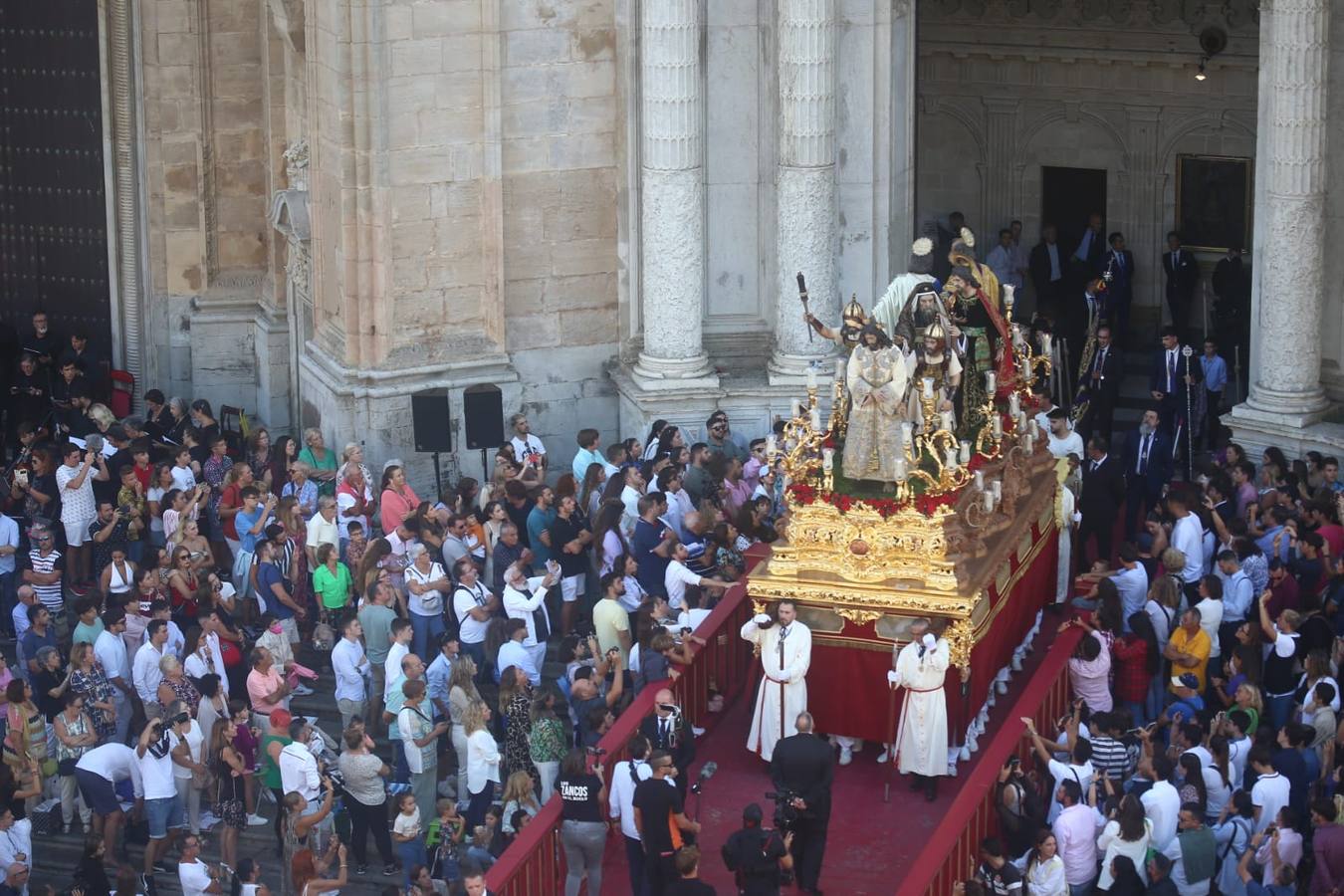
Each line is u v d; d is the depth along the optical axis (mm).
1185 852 28797
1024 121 47156
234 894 31109
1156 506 38375
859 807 30422
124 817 33719
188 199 44594
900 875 29203
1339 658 31859
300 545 36281
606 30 40250
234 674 35000
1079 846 28656
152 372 45500
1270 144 38125
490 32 39562
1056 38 46281
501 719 34312
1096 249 46438
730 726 32531
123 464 39188
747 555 34844
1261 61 38188
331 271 40844
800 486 31172
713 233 40781
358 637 34188
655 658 31562
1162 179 46438
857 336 31125
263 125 44375
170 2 43656
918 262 32594
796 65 39188
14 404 44062
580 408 41688
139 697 34500
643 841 28484
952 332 31703
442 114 39719
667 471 36188
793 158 39625
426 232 40125
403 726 32531
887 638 30656
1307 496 35750
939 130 47719
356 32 38906
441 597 35250
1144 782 29719
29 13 44688
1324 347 38938
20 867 31750
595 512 37312
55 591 37281
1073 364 46000
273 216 43031
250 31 43938
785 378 40250
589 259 41156
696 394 40062
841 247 40625
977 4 46625
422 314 40469
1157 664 32438
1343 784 29500
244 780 33125
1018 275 46844
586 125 40562
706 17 39875
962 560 30672
